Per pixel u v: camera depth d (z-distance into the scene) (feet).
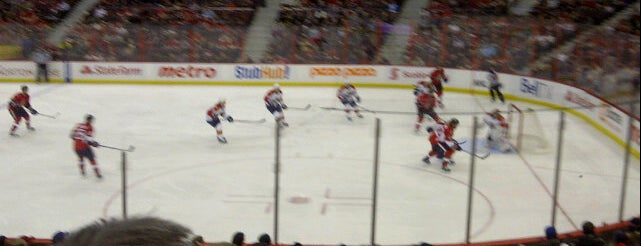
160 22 86.99
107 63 80.59
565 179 46.68
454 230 37.37
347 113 63.57
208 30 81.87
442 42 81.05
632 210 40.78
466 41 80.38
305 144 55.06
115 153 51.42
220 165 48.83
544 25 77.87
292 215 39.24
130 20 87.35
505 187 44.75
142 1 92.94
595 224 38.40
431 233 36.94
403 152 53.01
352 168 48.47
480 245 33.01
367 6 90.07
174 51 81.56
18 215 38.88
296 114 66.49
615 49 64.23
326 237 36.19
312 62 82.17
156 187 43.91
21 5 88.89
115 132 57.98
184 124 61.62
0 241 27.09
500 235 36.81
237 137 56.95
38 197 41.78
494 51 79.05
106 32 80.79
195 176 46.21
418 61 81.71
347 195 42.63
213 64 81.61
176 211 39.81
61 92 75.15
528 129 56.34
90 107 67.97
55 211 39.63
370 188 44.01
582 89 65.41
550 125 62.85
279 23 85.97
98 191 42.98
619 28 82.28
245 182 44.98
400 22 87.71
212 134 58.08
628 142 35.76
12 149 51.98
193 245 3.28
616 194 43.73
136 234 3.16
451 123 47.55
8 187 43.39
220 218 38.75
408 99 75.82
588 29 74.54
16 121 55.42
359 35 82.02
